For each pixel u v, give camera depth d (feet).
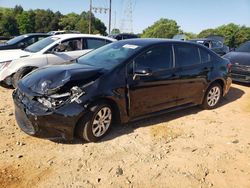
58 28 272.92
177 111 20.97
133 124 17.85
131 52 16.66
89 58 17.81
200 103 20.92
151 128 17.48
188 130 17.69
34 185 11.53
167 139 16.20
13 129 16.16
